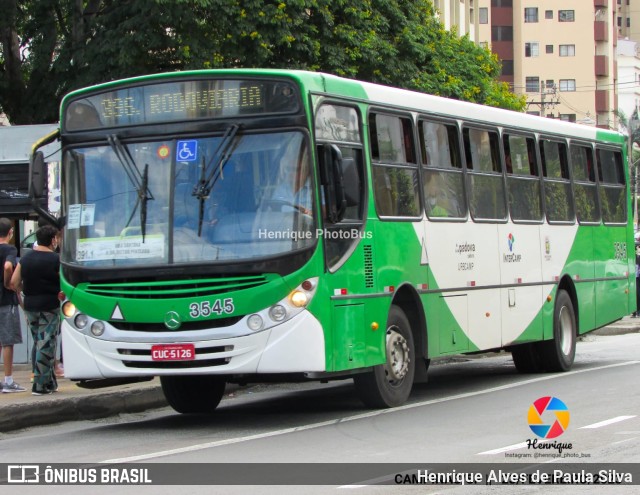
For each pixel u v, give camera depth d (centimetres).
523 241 1589
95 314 1135
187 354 1093
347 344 1140
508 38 9969
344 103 1180
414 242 1295
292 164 1098
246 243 1091
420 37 3116
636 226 7662
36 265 1337
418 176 1326
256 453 967
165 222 1116
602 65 9938
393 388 1259
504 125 1572
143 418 1323
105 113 1167
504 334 1516
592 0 9925
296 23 2611
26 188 1820
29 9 2759
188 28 2486
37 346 1348
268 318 1079
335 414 1244
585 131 1858
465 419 1159
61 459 983
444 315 1358
